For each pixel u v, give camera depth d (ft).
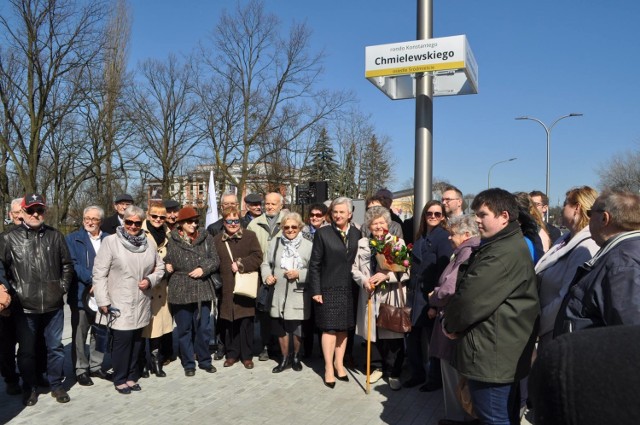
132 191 91.30
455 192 16.14
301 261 17.74
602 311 7.47
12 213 17.02
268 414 14.05
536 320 9.32
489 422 9.34
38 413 14.21
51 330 15.24
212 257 17.92
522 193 15.01
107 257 15.65
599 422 2.70
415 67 17.65
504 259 9.07
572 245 10.27
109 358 19.92
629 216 7.83
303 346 19.99
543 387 3.02
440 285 12.36
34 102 61.16
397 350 16.35
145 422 13.55
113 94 70.95
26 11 57.11
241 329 18.49
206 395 15.57
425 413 14.14
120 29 77.20
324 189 40.06
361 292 16.53
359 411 14.26
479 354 9.23
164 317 17.85
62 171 72.54
